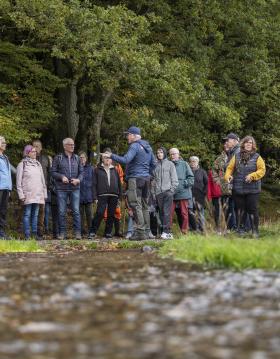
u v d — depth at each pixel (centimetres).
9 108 2158
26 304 543
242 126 3022
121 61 2036
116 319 477
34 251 1141
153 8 2577
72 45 2028
